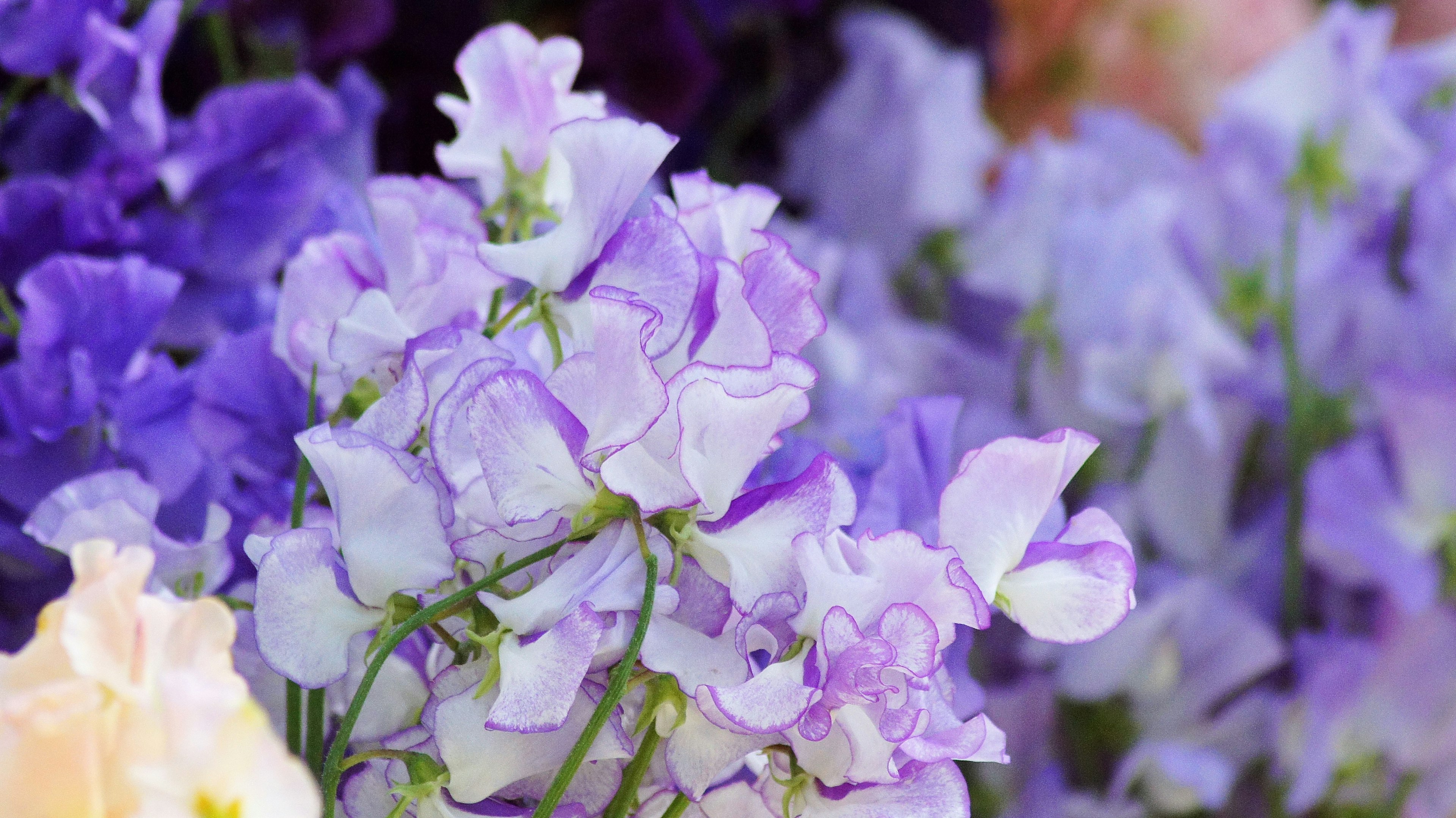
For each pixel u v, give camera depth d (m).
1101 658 1.11
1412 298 1.19
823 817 0.69
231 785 0.60
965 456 0.70
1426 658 1.12
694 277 0.71
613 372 0.68
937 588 0.68
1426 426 1.09
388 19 1.05
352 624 0.70
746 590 0.69
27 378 0.80
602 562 0.69
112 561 0.62
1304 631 1.16
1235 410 1.20
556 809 0.69
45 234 0.84
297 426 0.80
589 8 1.19
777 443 0.71
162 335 0.87
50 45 0.83
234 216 0.87
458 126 0.78
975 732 0.69
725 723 0.67
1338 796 1.15
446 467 0.69
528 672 0.68
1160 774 1.13
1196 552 1.19
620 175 0.71
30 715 0.61
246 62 1.03
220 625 0.62
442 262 0.75
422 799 0.69
